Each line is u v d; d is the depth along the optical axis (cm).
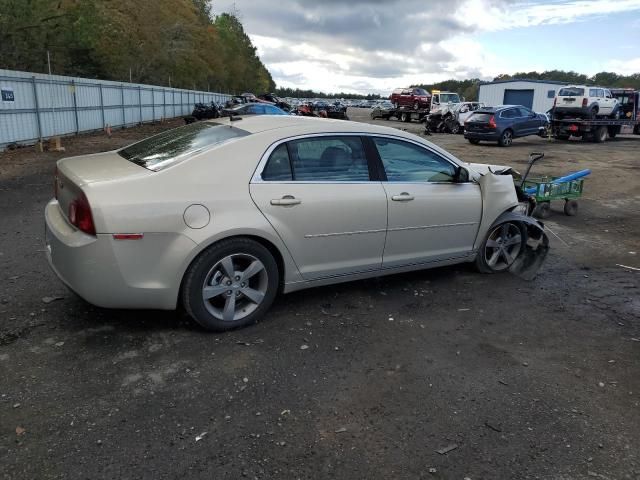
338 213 412
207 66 6775
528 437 280
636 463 263
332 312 431
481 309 454
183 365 336
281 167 393
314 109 3966
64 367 327
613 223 850
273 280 397
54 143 1675
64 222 367
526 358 370
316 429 280
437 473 251
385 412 297
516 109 2325
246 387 315
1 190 944
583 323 436
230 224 362
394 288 494
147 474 241
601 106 2652
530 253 569
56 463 245
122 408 289
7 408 284
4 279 472
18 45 2603
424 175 475
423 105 4084
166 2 6125
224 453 257
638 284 543
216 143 386
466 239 507
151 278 348
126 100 2981
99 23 3356
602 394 327
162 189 347
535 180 897
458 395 318
